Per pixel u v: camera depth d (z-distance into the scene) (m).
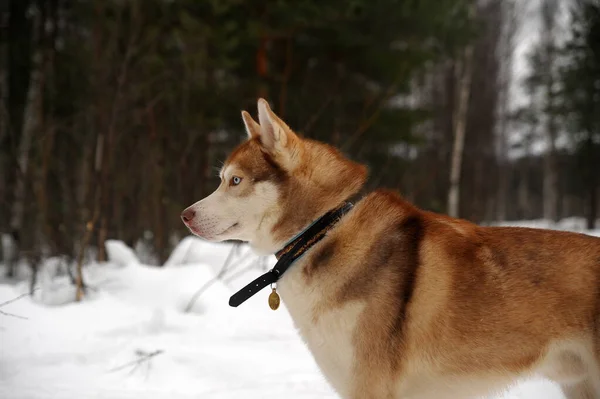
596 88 23.38
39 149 9.84
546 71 29.16
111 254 8.22
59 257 7.62
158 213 10.31
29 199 9.62
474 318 2.82
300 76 12.05
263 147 3.12
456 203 17.00
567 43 24.00
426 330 2.83
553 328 2.80
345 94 11.98
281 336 5.82
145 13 10.19
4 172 10.55
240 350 5.28
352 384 2.86
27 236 9.90
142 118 11.20
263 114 3.07
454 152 17.36
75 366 4.91
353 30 11.63
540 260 2.86
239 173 3.12
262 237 3.16
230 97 11.25
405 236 2.93
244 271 7.72
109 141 8.61
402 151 15.55
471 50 17.75
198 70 10.91
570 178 32.25
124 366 4.89
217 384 4.66
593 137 24.33
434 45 12.77
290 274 3.01
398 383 2.85
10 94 10.69
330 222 3.03
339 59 12.12
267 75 11.34
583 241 2.91
